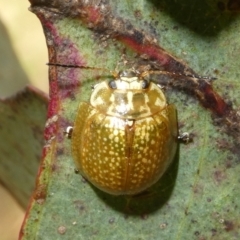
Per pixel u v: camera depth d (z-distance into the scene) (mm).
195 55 88
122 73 88
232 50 87
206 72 88
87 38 86
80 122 87
